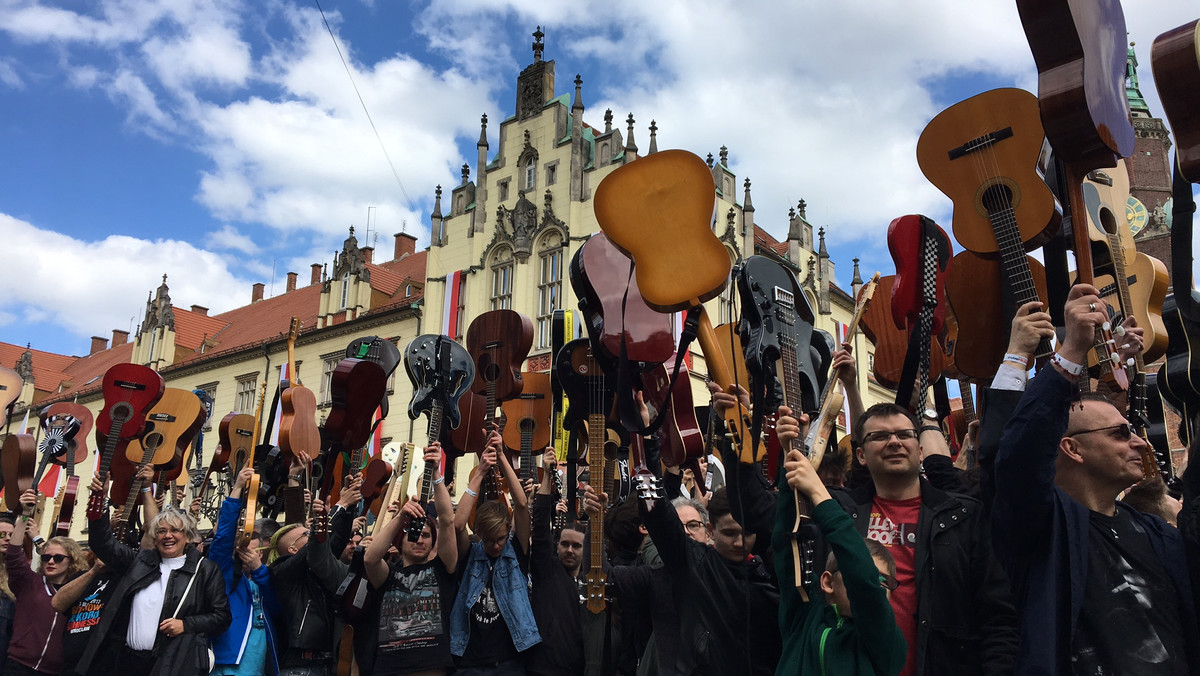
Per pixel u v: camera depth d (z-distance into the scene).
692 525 4.86
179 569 5.51
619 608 4.77
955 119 3.76
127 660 5.33
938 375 5.20
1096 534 2.70
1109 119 2.84
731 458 3.56
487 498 6.29
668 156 3.78
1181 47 2.86
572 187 24.47
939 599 3.00
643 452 4.40
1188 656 2.53
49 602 6.38
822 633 2.94
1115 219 4.28
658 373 5.89
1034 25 2.82
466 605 4.93
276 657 5.50
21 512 7.34
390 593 5.02
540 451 7.41
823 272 30.34
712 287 3.60
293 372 7.70
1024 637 2.59
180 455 8.92
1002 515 2.67
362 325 30.23
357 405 6.28
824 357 4.48
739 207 25.72
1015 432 2.62
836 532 2.77
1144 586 2.59
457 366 5.92
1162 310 4.64
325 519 5.32
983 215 3.62
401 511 5.02
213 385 35.97
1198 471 2.69
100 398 42.38
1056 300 3.47
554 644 4.80
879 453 3.30
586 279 4.34
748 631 3.36
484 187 27.03
